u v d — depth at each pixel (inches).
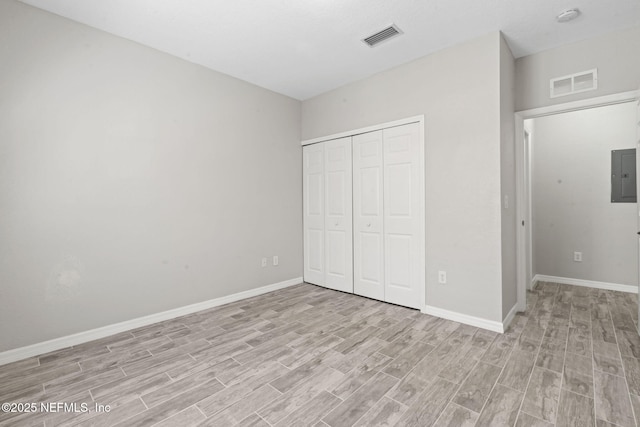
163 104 113.3
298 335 99.4
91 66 96.8
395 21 95.0
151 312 110.3
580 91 105.4
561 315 114.1
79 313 95.0
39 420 60.7
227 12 90.1
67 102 92.4
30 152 86.6
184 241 119.3
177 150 117.1
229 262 134.3
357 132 139.9
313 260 163.8
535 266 165.5
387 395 67.4
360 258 141.6
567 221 157.5
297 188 166.1
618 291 144.1
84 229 95.9
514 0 84.4
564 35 102.6
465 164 106.6
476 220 104.3
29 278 86.7
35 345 87.3
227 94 133.2
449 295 111.3
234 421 59.9
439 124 113.0
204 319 114.7
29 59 86.0
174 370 78.9
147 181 109.3
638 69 96.0
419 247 119.5
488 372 75.9
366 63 123.4
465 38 104.9
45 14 88.4
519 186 118.3
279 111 155.8
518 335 97.0
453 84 109.3
